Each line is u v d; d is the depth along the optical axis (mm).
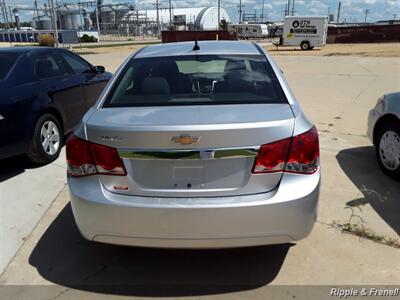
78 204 2383
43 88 4824
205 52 3289
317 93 10039
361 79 12758
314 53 28719
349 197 3762
